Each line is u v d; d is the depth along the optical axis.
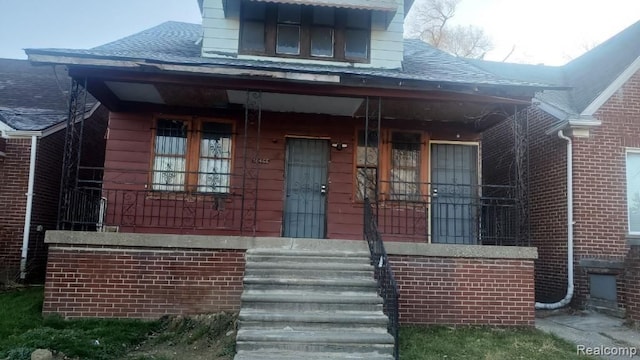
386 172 9.59
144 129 9.13
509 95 7.86
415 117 9.62
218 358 5.52
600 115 9.75
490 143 12.39
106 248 6.97
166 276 7.01
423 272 7.33
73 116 7.51
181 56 8.48
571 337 7.04
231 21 9.35
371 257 7.22
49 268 6.85
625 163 9.68
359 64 9.41
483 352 5.94
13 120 11.24
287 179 9.48
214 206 9.10
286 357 5.28
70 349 5.39
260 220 9.18
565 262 9.60
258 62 9.04
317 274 6.91
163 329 6.66
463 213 9.77
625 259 8.55
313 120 9.55
